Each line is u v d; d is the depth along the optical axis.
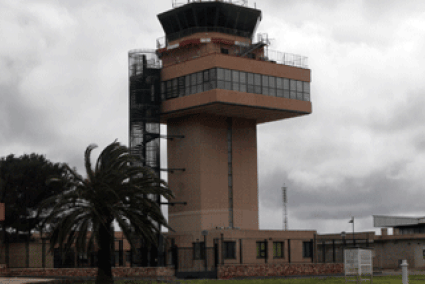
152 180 44.72
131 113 75.62
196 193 75.81
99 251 43.62
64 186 43.44
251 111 76.38
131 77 76.50
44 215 77.50
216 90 70.88
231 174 79.00
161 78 77.19
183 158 77.81
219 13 77.38
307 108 78.31
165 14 79.25
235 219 78.06
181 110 74.81
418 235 84.62
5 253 62.00
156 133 75.12
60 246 41.69
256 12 79.06
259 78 74.75
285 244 70.69
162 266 64.06
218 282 51.84
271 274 61.28
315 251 70.44
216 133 78.38
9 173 77.00
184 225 76.56
